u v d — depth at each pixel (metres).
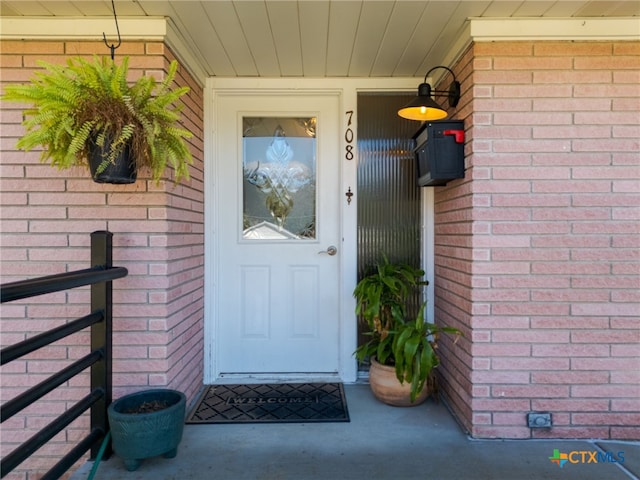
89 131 1.59
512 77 2.02
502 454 1.93
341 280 2.78
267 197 2.88
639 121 2.01
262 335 2.87
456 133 2.13
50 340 1.43
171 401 1.94
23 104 1.99
